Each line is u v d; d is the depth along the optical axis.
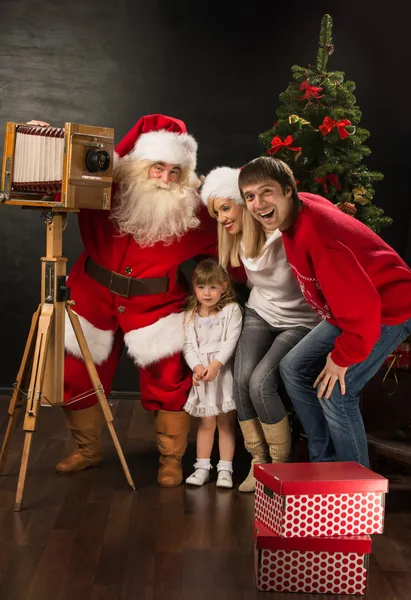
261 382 3.19
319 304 2.93
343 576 2.41
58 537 2.75
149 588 2.40
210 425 3.46
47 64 4.76
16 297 4.88
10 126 3.15
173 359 3.40
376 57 4.80
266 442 3.35
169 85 4.79
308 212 2.76
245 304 3.55
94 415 3.47
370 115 4.83
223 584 2.45
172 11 4.75
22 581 2.41
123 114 4.80
